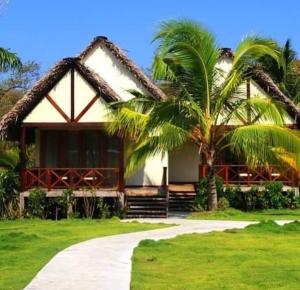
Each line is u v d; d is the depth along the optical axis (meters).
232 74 23.72
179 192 28.06
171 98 23.27
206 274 11.84
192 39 22.95
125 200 25.02
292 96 39.28
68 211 24.61
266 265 12.82
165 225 20.88
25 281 10.94
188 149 30.17
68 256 13.56
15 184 25.19
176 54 23.08
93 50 28.28
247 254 14.22
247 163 24.33
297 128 27.94
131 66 27.84
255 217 23.97
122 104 23.98
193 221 22.53
